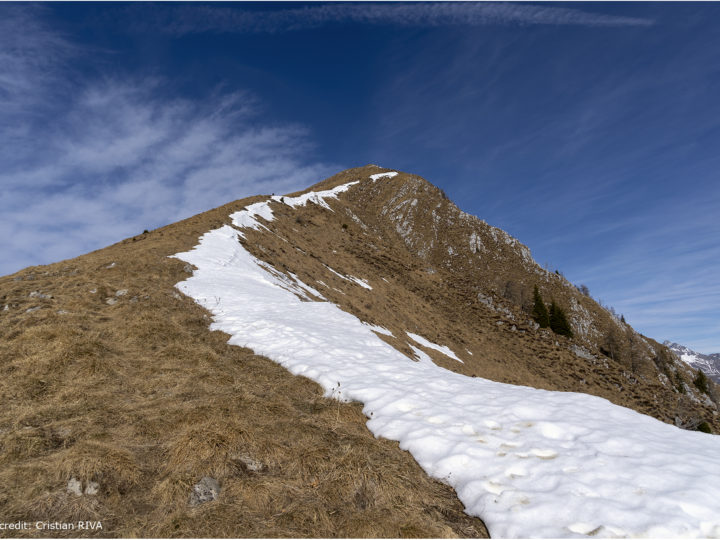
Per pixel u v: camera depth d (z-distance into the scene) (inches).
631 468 244.4
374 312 1902.1
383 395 381.1
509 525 209.8
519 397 376.8
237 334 568.1
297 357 478.6
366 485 237.8
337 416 346.9
